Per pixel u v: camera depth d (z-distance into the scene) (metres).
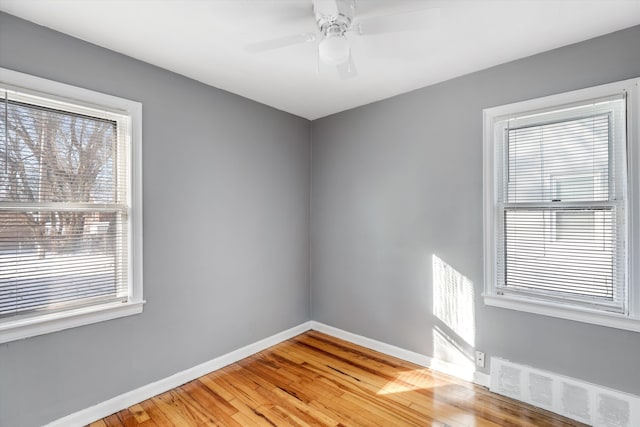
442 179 2.62
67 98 1.91
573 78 2.04
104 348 2.06
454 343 2.55
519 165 2.27
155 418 2.04
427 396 2.28
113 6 1.65
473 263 2.45
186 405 2.18
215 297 2.70
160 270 2.34
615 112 1.93
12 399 1.73
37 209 1.82
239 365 2.76
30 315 1.80
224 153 2.78
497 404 2.18
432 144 2.67
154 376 2.29
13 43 1.73
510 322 2.27
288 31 1.91
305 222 3.56
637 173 1.84
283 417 2.05
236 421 2.01
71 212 1.95
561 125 2.11
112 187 2.12
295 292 3.45
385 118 2.98
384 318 3.00
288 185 3.37
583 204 2.02
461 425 1.96
